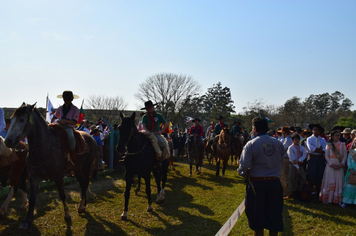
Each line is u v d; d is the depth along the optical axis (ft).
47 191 24.75
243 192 27.43
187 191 27.30
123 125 18.37
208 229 17.49
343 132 30.91
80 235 15.75
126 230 16.78
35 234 15.46
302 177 24.12
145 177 20.10
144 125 22.39
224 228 12.27
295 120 142.82
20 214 18.28
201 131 39.11
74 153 17.38
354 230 17.61
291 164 24.61
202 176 36.37
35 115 15.01
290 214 20.75
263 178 12.64
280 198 12.69
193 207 21.95
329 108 219.20
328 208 22.54
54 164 15.92
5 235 14.99
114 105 157.38
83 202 19.26
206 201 23.81
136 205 21.95
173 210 21.01
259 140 13.02
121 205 21.72
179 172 39.40
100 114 151.12
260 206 12.59
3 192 21.86
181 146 56.65
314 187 29.89
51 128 16.37
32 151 15.08
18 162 17.61
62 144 16.67
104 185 28.73
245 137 54.08
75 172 19.04
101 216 18.94
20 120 14.01
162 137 22.75
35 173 15.31
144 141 20.24
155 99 149.18
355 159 21.97
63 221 17.61
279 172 12.93
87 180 20.21
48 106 30.78
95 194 24.68
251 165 13.03
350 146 24.75
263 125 13.39
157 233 16.60
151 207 20.47
